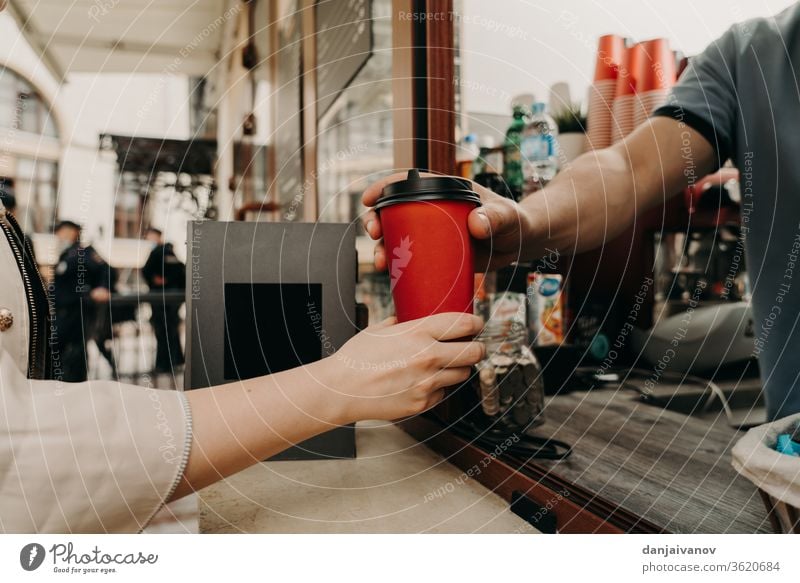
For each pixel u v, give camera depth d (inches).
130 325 79.5
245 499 20.4
